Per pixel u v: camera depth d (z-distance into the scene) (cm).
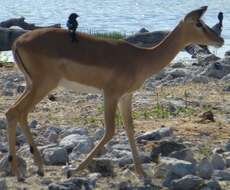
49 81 2020
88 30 7306
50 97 3138
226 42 5875
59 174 2044
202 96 3256
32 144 2019
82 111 2916
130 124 2070
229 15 9969
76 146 2255
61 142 2311
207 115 2762
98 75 2044
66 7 12650
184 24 2125
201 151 2314
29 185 1938
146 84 3516
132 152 2058
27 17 10181
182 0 15062
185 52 5141
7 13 11112
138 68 2073
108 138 2017
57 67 2022
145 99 3159
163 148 2222
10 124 1984
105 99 2041
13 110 1984
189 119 2775
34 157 2023
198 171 2048
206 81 3647
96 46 2056
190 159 2164
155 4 13700
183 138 2480
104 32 6525
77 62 2031
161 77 3766
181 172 2011
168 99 3169
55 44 2022
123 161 2145
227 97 3256
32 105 2008
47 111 2909
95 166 2059
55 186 1859
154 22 8956
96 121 2728
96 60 2038
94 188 1917
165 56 2120
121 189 1917
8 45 5053
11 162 1984
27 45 2011
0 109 2902
